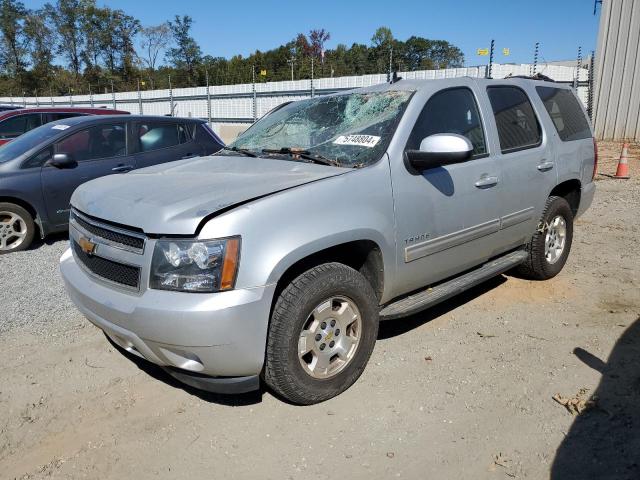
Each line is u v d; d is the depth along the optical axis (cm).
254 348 277
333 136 379
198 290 267
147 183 331
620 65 1669
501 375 350
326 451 280
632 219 774
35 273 565
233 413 315
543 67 1742
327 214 301
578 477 258
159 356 284
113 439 294
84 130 690
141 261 279
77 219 344
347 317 321
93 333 421
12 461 278
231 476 264
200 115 2505
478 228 402
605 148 1573
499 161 417
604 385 336
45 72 6769
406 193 344
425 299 374
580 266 567
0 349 395
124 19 6675
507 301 475
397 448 282
